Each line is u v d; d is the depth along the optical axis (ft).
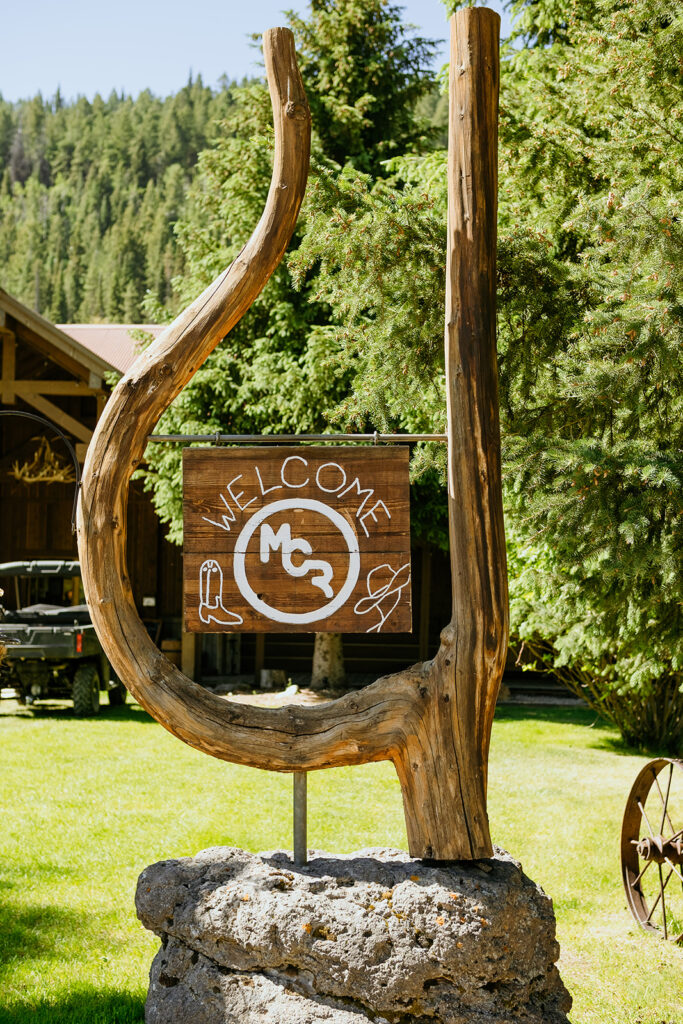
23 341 57.62
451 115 12.98
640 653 22.50
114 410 12.59
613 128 19.06
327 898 11.71
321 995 11.39
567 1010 12.09
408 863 12.38
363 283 18.81
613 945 17.78
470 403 12.61
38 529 60.80
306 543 12.73
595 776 32.65
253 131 53.26
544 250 18.61
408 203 18.31
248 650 59.11
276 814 25.99
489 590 12.44
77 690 42.86
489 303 12.80
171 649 53.11
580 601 18.78
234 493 12.82
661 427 16.66
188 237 52.75
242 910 11.69
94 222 357.20
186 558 12.78
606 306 17.06
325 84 53.26
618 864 22.36
